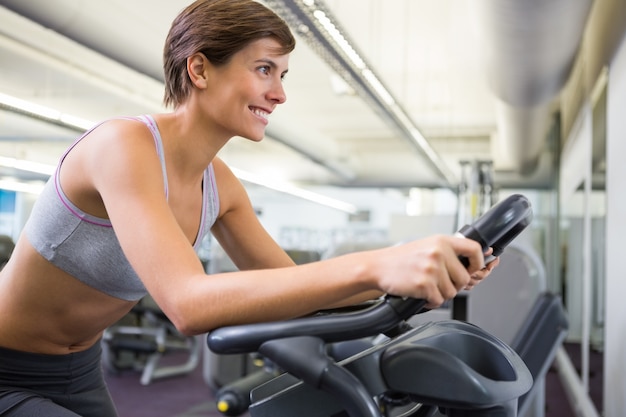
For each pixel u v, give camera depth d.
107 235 0.84
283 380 0.78
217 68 0.75
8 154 8.80
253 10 0.73
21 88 7.30
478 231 0.58
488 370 0.67
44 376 0.98
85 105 8.06
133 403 4.29
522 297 2.91
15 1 3.71
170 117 0.82
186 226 0.91
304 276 0.58
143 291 0.96
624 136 2.95
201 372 5.52
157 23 5.63
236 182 1.02
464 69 7.90
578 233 6.34
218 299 0.59
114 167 0.72
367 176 12.98
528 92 4.93
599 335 3.84
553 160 10.09
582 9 3.40
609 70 3.58
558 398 5.25
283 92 0.77
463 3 5.66
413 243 0.57
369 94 5.43
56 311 0.94
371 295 0.84
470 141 12.45
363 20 6.38
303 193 13.70
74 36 4.21
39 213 0.87
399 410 0.96
